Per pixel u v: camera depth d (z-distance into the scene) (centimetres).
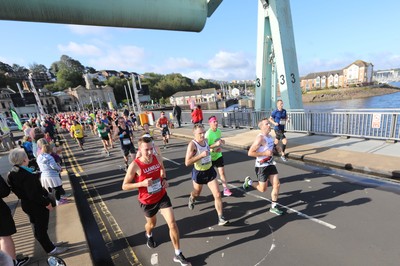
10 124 3375
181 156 902
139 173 286
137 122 2167
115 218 462
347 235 328
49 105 8231
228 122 1425
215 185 379
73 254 333
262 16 1101
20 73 10425
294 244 322
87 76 9531
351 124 815
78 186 680
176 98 10844
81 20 684
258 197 477
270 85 1214
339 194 451
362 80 8962
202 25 888
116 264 327
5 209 287
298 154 706
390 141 708
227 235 359
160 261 318
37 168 629
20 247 361
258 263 294
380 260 277
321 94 7706
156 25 804
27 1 585
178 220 420
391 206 392
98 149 1266
